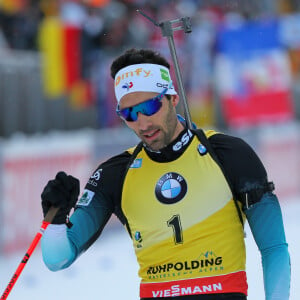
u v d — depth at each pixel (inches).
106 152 1101.7
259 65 1280.8
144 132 328.2
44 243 330.0
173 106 338.0
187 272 323.3
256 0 1457.9
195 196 327.0
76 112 1103.6
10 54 1073.5
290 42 1311.5
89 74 1088.2
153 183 334.6
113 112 1150.3
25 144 946.7
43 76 1046.4
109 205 350.9
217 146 334.3
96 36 1092.5
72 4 1136.2
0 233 903.1
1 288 786.8
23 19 1146.7
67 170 1021.2
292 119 1480.1
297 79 1459.2
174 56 372.2
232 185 327.6
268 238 321.4
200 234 324.2
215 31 1253.7
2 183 902.4
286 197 1457.9
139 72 328.5
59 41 1034.7
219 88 1259.8
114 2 1185.4
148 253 333.1
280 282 310.2
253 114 1279.5
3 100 1004.6
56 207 329.1
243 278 326.0
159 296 326.3
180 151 334.3
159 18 1261.1
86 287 805.9
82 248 342.0
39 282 821.9
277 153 1424.7
